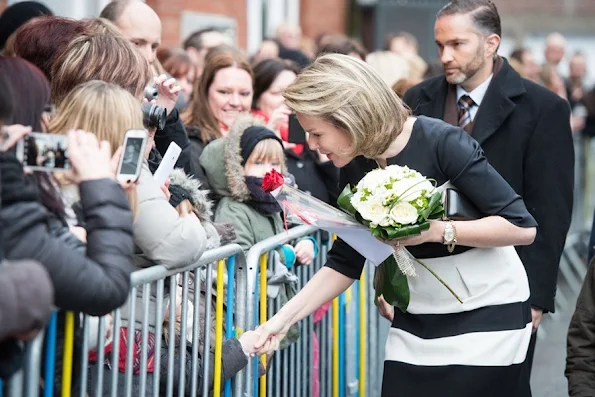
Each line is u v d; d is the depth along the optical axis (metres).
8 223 2.38
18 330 2.22
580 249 9.73
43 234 2.43
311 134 3.42
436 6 15.91
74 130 2.77
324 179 5.40
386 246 3.49
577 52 12.90
